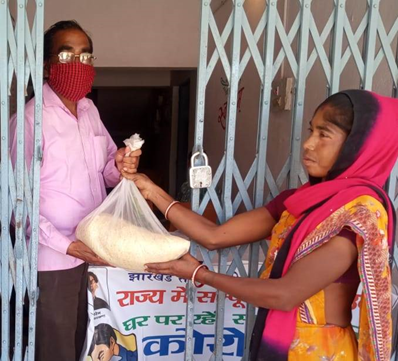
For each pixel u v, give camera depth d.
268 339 1.44
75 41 1.92
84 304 2.19
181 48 5.00
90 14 4.77
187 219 1.73
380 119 1.33
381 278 1.31
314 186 1.40
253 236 1.69
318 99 2.84
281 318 1.42
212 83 5.61
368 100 1.34
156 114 8.70
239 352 2.27
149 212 1.72
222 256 1.83
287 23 3.20
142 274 2.17
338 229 1.30
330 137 1.37
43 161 1.96
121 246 1.59
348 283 1.39
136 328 2.21
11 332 2.31
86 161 2.09
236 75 1.71
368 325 1.37
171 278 2.19
